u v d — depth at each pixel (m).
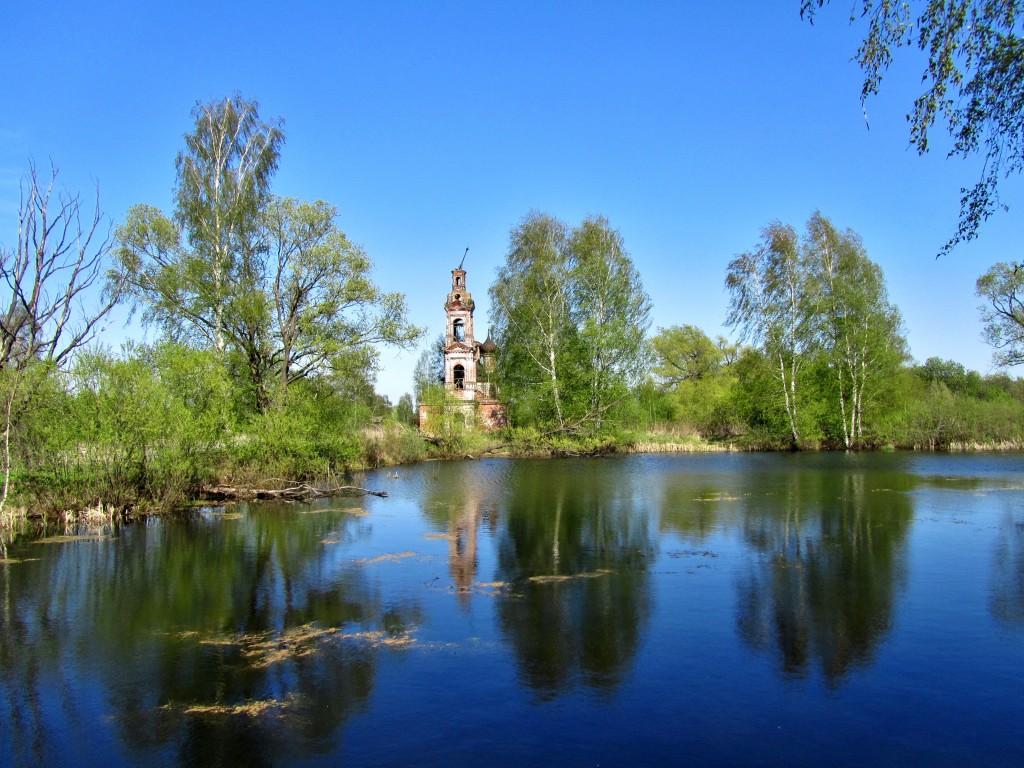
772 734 6.55
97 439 18.00
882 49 9.15
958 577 12.12
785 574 12.42
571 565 13.27
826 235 46.47
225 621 10.05
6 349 16.31
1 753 6.37
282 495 23.25
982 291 43.69
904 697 7.32
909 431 47.53
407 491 25.36
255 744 6.45
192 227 29.52
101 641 9.27
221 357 26.97
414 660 8.45
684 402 66.44
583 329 43.81
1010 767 5.95
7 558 14.12
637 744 6.37
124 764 6.14
